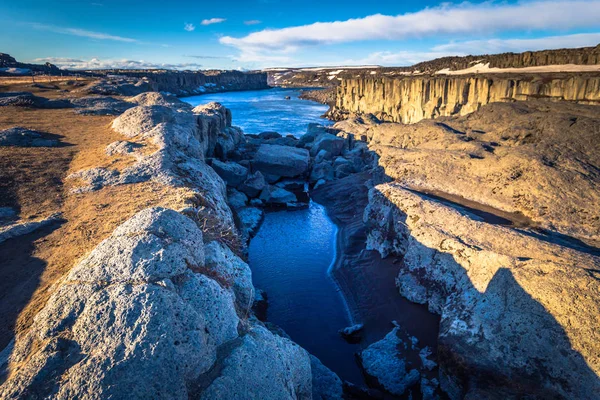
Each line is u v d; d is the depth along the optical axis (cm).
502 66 10688
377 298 2241
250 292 1455
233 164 4272
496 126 3272
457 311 1653
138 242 1036
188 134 2947
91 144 2672
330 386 1577
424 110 8538
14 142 2520
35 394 719
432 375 1630
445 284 1875
